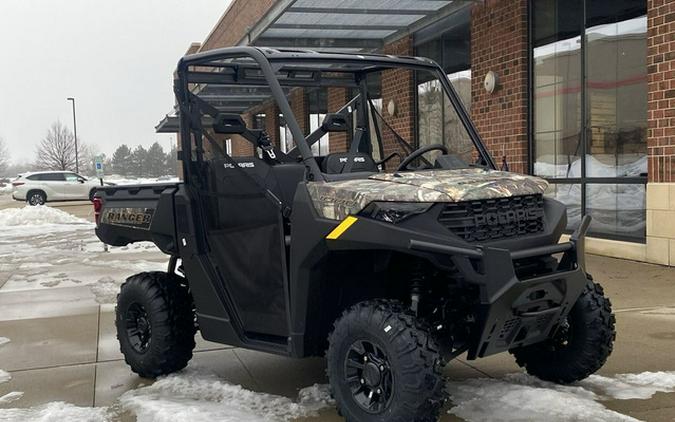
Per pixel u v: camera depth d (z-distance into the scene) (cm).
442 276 387
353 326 359
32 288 916
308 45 1383
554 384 453
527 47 1084
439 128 1244
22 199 3253
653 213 852
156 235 513
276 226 417
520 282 342
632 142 926
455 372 491
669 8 812
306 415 415
